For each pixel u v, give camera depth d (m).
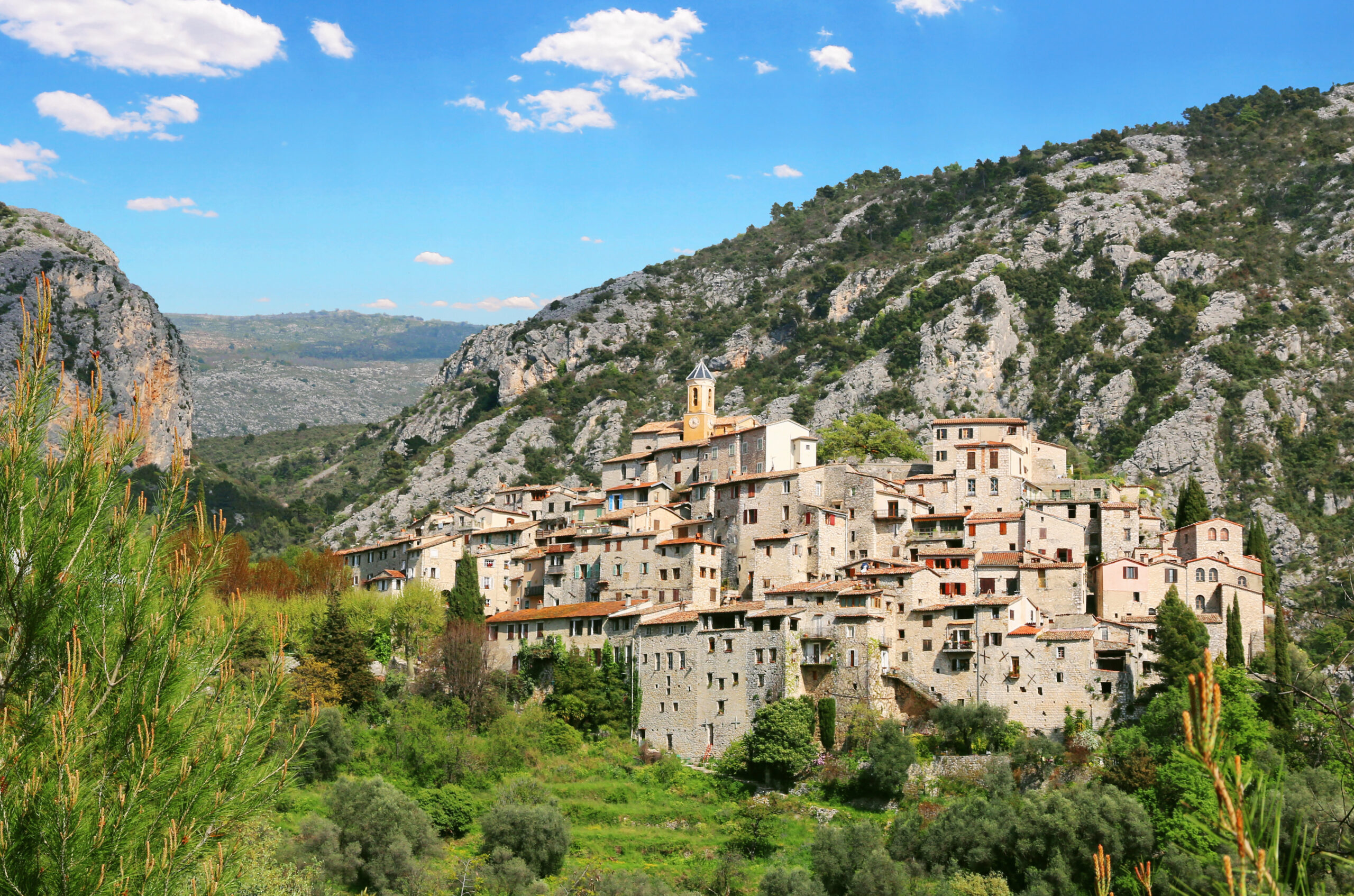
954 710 159.00
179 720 30.75
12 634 30.36
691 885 137.62
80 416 32.91
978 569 176.38
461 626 187.38
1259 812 18.84
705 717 170.75
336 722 159.12
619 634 181.62
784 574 186.50
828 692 166.12
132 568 32.12
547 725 173.62
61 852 27.19
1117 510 187.50
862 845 135.88
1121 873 124.62
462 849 145.62
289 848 122.88
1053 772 149.62
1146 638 166.88
